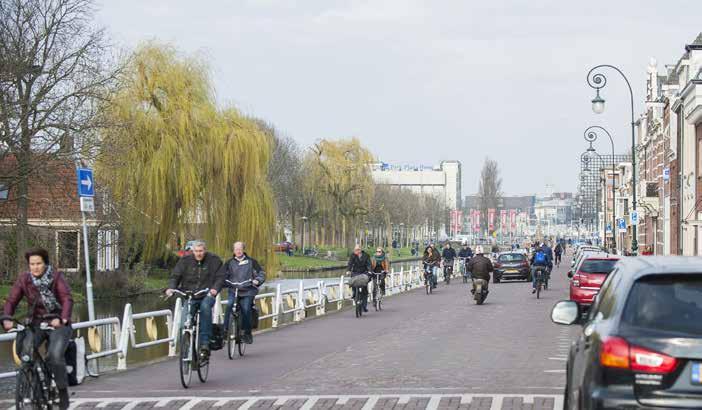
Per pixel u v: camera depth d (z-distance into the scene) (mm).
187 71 60094
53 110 48219
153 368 22531
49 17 49625
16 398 13969
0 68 47312
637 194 134125
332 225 125688
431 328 32688
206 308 19578
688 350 8227
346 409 15586
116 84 54625
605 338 8594
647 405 8227
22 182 48438
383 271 44938
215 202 59781
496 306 44875
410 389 17844
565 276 85375
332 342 28125
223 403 16516
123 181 56000
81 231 54438
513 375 19891
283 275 100875
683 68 80875
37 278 14406
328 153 119625
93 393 18109
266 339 29531
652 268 9102
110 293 58250
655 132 108688
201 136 59312
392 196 183125
